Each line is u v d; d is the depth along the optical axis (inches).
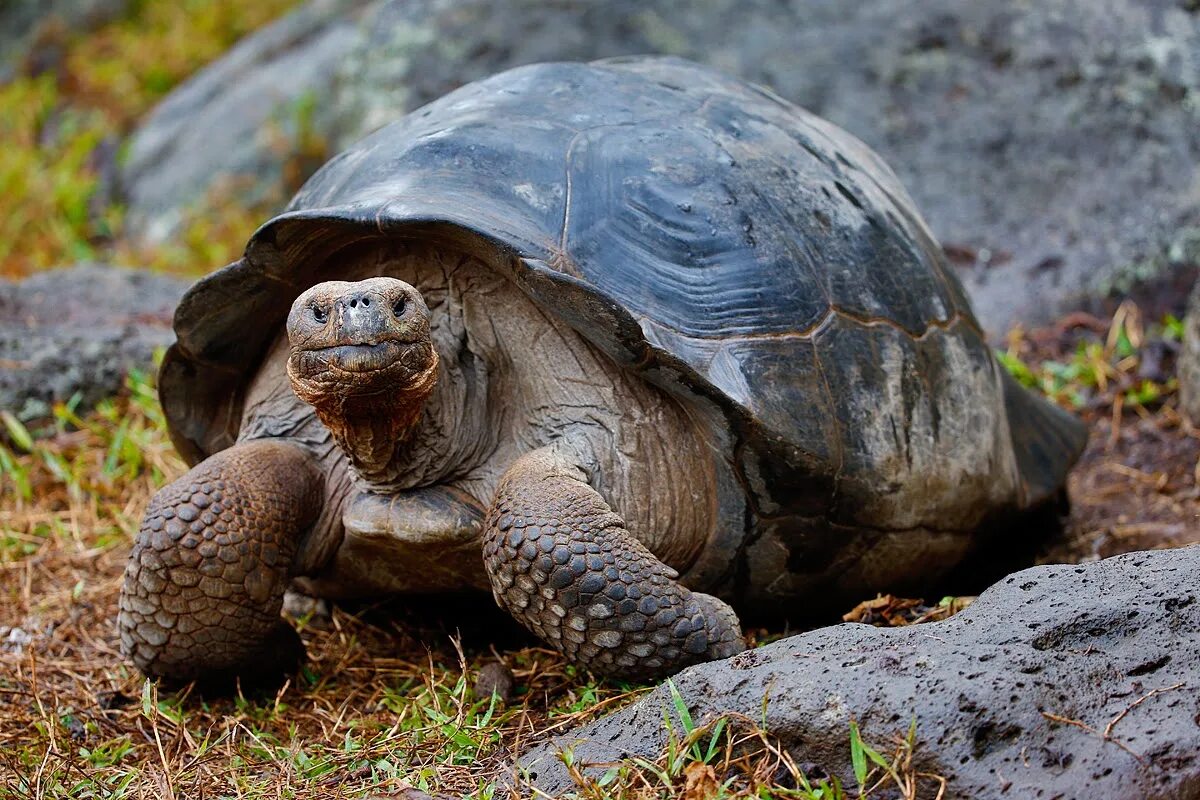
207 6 889.5
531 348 261.0
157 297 516.7
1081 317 475.8
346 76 649.0
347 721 262.2
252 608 262.2
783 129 309.3
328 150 650.8
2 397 421.1
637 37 594.6
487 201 259.6
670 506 258.5
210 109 717.3
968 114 536.1
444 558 266.1
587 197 264.7
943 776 188.2
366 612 308.5
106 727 271.0
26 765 252.5
